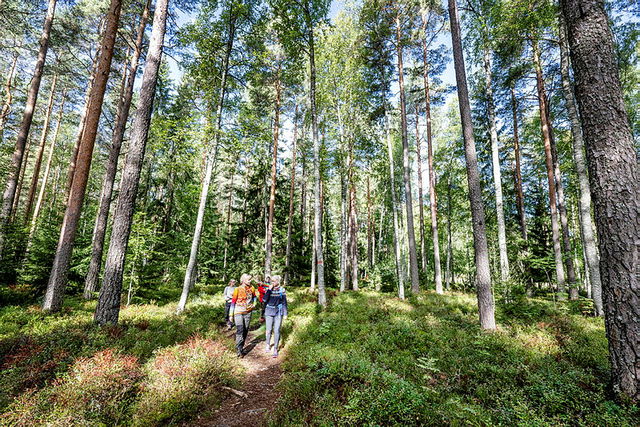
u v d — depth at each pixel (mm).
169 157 13836
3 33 13758
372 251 28469
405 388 3871
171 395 3994
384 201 30797
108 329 6316
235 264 21938
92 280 11695
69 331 5836
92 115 7570
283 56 17062
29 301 10836
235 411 4102
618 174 4055
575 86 4637
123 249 7172
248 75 12438
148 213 18812
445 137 24531
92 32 14828
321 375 4691
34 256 12453
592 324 7910
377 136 18375
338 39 16219
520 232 19031
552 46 12156
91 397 3615
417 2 14648
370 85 17203
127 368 4359
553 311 9156
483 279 7758
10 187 11359
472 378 4754
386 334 7066
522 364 4918
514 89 16531
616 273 3965
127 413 3691
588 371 4715
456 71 8781
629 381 3695
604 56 4316
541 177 20828
